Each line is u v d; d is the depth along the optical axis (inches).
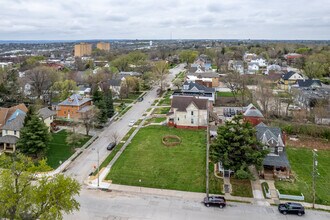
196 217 1373.0
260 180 1724.9
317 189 1635.1
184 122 2687.0
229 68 6146.7
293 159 2050.9
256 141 1676.9
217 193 1588.3
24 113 2436.0
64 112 2947.8
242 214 1401.3
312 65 5147.6
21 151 1964.8
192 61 7475.4
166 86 4680.1
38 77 3410.4
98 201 1498.5
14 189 1111.0
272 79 4662.9
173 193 1589.6
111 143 2233.0
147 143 2310.5
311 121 2733.8
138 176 1768.0
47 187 1101.1
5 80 3467.0
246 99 3567.9
